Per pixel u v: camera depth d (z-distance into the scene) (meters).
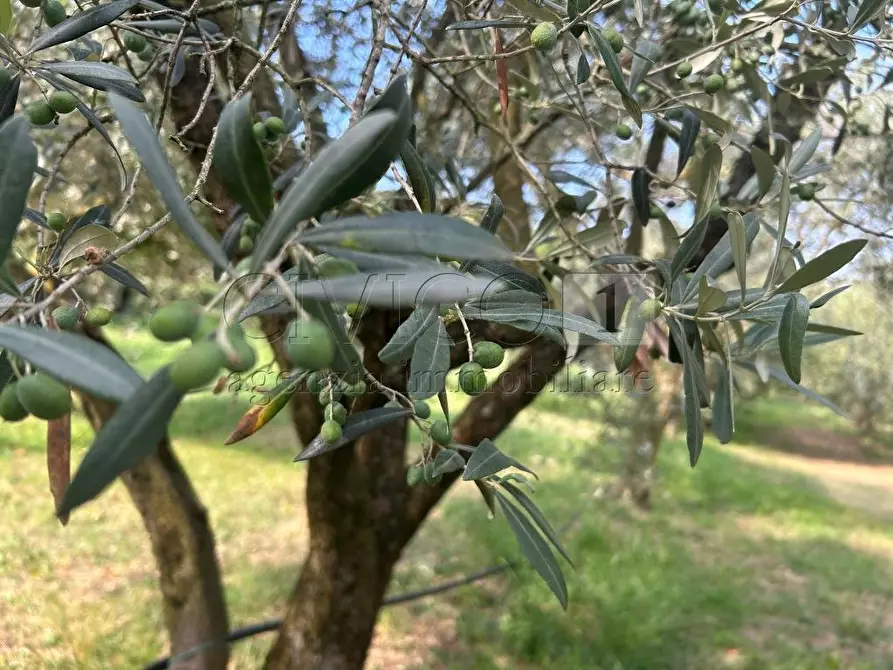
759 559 2.27
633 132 0.72
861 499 3.42
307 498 0.91
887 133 0.74
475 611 1.72
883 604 1.97
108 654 1.40
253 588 1.72
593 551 2.15
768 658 1.59
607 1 0.37
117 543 1.92
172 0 0.58
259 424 0.36
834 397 4.76
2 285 0.23
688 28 0.71
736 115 0.76
